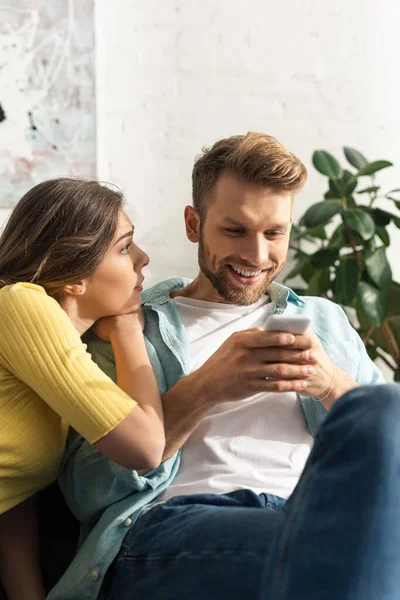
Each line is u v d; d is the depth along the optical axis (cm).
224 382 138
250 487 145
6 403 136
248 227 152
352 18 309
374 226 269
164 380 154
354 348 168
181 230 295
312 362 137
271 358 136
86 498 146
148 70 290
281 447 153
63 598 138
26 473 139
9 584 145
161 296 169
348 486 100
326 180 310
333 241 289
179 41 292
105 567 135
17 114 272
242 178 152
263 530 116
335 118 310
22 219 145
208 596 114
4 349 134
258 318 167
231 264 155
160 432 134
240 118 299
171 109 293
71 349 131
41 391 131
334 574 97
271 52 301
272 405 155
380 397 105
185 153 294
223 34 296
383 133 315
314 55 306
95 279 143
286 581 99
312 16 305
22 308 133
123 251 147
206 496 137
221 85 297
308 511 102
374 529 98
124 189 288
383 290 275
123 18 286
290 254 308
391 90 315
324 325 168
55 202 143
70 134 277
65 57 276
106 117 286
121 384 140
